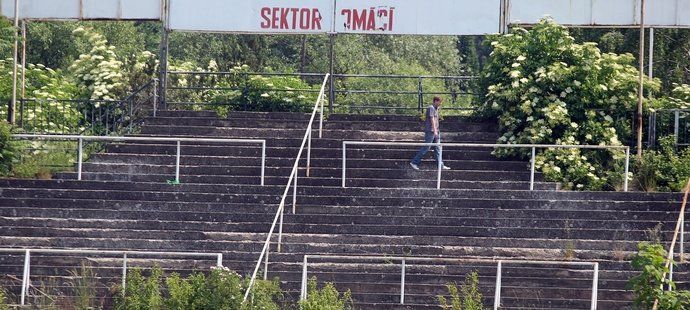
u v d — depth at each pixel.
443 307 69.44
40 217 82.00
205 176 87.00
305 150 90.62
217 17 100.56
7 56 141.88
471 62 185.62
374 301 74.44
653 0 98.81
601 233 80.62
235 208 82.88
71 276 74.00
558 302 73.94
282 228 80.69
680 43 130.75
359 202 83.88
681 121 95.62
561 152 89.75
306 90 102.38
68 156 94.62
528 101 92.19
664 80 129.38
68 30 155.25
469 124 95.25
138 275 66.75
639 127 92.25
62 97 110.69
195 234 80.06
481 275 76.44
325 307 64.19
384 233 80.81
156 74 113.75
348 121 96.50
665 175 89.88
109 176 87.25
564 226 81.50
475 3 99.75
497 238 80.12
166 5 100.56
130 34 164.75
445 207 83.38
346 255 77.62
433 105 89.00
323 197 83.88
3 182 85.19
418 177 87.75
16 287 73.56
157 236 80.06
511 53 95.25
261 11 100.56
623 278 76.19
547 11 99.75
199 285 64.69
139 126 99.12
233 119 95.81
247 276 69.19
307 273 76.19
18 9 100.50
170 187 85.19
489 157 91.56
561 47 94.94
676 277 75.94
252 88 101.88
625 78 95.56
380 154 90.75
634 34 129.75
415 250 78.94
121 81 112.19
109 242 78.94
